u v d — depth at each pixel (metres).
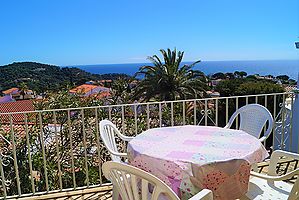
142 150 2.04
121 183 1.66
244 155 1.89
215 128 2.61
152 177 1.45
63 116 6.42
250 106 3.01
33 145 5.76
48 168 5.48
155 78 15.77
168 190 1.42
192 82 16.08
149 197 1.73
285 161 3.65
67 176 5.54
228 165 1.79
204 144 2.14
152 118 6.98
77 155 6.36
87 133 6.50
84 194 3.03
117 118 6.71
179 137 2.34
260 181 2.16
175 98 15.45
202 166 1.76
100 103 7.75
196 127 2.65
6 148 5.14
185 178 1.78
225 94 12.84
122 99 11.52
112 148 2.54
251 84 11.95
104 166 1.68
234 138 2.28
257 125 2.89
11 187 5.10
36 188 5.20
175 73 15.79
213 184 1.77
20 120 5.66
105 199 2.92
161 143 2.19
